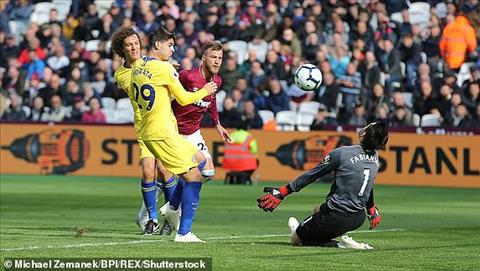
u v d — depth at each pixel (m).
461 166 79.94
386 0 93.19
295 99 88.12
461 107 82.38
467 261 31.88
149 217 41.16
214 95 43.34
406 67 87.88
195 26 95.25
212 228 45.53
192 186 37.34
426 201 65.50
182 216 37.38
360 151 35.09
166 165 37.44
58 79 94.50
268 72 88.81
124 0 100.81
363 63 86.12
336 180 35.06
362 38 89.31
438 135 80.44
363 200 35.06
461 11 90.81
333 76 85.88
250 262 30.86
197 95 37.53
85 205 59.78
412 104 85.19
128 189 74.25
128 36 38.91
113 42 39.12
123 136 88.62
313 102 88.06
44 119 94.00
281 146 84.94
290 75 88.94
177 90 37.28
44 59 98.25
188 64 89.81
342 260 31.64
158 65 37.38
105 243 36.53
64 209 56.75
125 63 40.41
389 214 54.81
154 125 37.47
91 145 89.75
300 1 93.88
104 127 89.31
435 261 31.75
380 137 34.94
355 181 34.81
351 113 84.75
